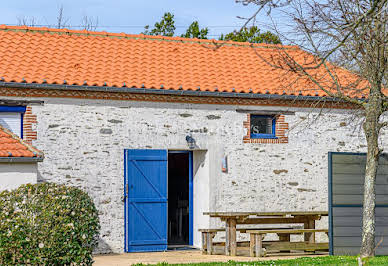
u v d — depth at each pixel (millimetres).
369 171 12719
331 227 13789
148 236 14734
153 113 14930
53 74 14625
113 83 14578
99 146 14500
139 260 12961
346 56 12391
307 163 16094
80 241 9750
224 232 15383
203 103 15305
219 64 16875
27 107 14117
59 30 16875
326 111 16328
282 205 15773
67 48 16141
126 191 14547
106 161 14516
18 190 9766
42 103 14219
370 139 12648
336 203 13867
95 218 10258
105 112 14609
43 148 14133
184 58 16828
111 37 17172
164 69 15953
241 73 16562
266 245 13945
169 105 15062
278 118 15984
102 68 15375
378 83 12164
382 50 11883
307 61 16203
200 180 15727
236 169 15469
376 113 12453
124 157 14656
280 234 15438
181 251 14883
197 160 15953
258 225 15875
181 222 16672
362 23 10961
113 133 14617
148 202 14758
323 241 16281
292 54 16812
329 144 16312
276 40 12570
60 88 14117
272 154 15812
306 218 15000
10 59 15078
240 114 15609
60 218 9555
